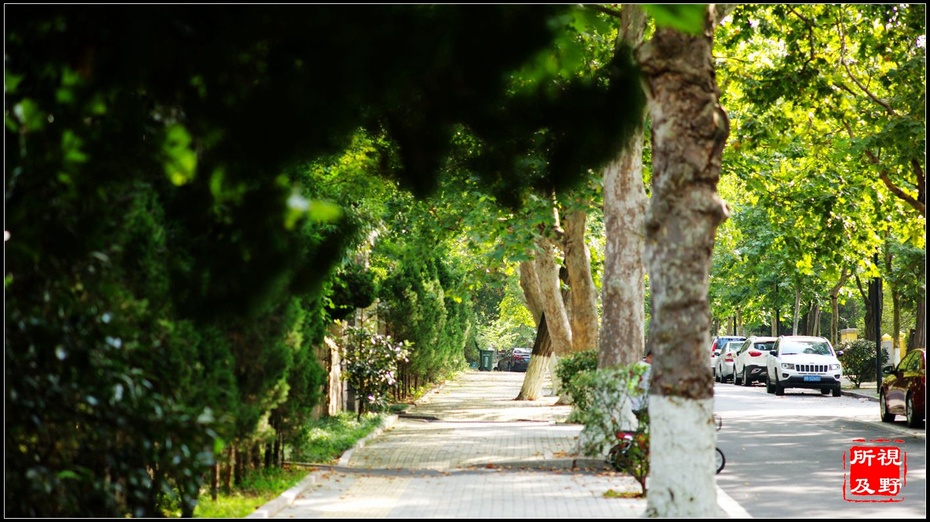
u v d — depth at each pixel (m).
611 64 12.00
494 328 85.69
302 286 11.20
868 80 28.17
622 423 17.45
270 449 16.08
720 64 27.66
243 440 13.45
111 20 7.90
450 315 52.31
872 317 51.03
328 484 15.48
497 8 8.41
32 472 8.42
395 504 13.41
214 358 12.66
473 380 56.97
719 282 60.59
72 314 8.91
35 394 8.68
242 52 8.49
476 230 27.08
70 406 9.17
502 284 33.69
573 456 18.98
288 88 8.48
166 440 9.20
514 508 13.00
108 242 9.58
